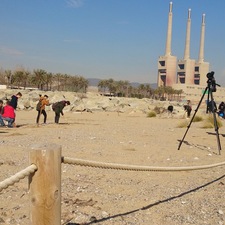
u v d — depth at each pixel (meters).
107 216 4.79
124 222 4.59
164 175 7.36
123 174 7.29
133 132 15.65
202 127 18.44
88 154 9.41
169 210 5.13
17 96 17.30
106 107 42.59
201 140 13.32
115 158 8.95
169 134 15.13
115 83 114.50
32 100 41.84
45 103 18.52
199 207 5.29
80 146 10.85
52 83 98.88
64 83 100.69
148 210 5.10
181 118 29.31
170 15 199.75
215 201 5.61
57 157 2.68
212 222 4.68
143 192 6.02
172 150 10.65
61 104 19.58
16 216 4.71
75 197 5.57
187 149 10.98
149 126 19.52
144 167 3.96
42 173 2.64
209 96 10.94
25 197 5.52
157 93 134.25
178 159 9.17
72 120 24.20
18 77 85.56
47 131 15.18
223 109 27.11
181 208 5.24
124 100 53.44
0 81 91.38
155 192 6.04
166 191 6.14
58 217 2.72
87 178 6.85
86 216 4.70
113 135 14.16
